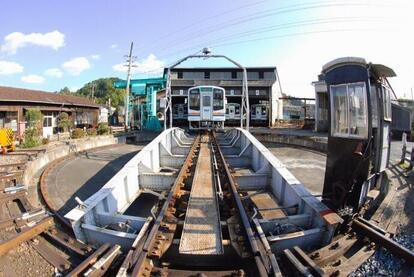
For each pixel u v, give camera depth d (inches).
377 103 214.5
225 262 161.8
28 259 164.2
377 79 210.8
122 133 926.4
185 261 162.9
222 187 266.4
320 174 413.7
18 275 151.5
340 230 189.9
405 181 298.7
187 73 1320.1
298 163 497.7
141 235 163.6
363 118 194.4
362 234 183.5
